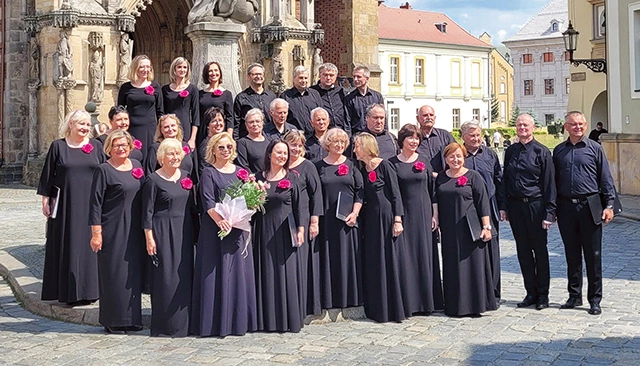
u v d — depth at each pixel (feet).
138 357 24.27
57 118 89.51
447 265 29.73
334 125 35.09
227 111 33.86
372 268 28.91
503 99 328.08
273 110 31.01
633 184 73.72
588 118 102.22
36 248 46.55
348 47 118.32
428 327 27.89
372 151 29.01
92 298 30.37
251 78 34.14
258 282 27.43
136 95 33.42
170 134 29.53
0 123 101.40
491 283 30.09
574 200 30.12
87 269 30.37
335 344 25.58
